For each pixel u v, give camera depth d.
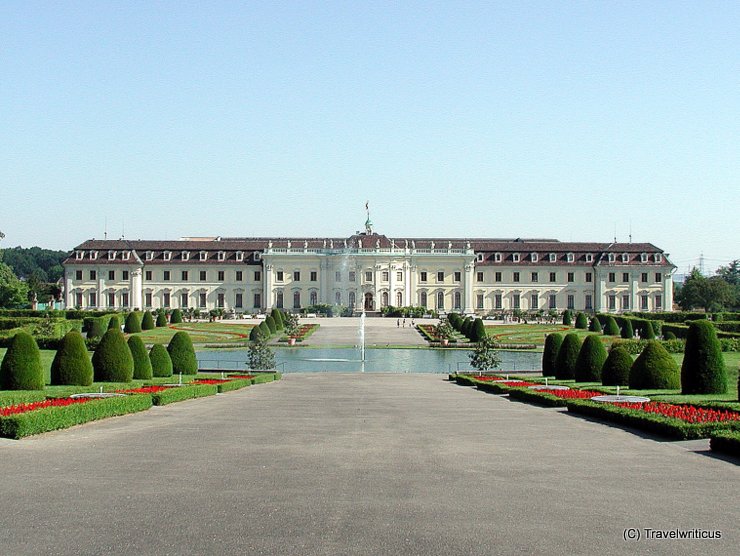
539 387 43.00
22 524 14.57
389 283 162.12
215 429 27.16
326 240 170.00
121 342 46.19
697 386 37.28
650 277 165.00
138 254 166.25
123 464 20.19
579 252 167.75
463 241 174.62
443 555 12.84
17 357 38.19
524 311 158.12
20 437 24.56
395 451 22.38
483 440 24.69
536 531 14.18
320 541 13.53
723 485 17.91
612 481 18.28
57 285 192.25
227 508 15.66
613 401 32.84
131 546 13.31
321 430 27.00
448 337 100.56
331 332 115.88
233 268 165.62
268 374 58.84
